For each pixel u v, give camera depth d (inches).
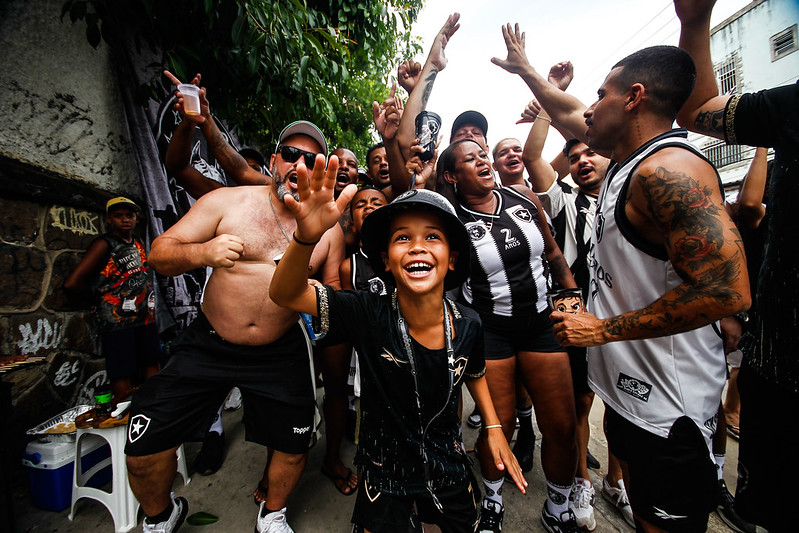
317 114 144.2
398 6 177.3
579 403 79.4
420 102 88.0
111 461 74.0
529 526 71.1
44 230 86.2
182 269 54.8
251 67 101.7
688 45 55.1
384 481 46.9
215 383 61.9
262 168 121.7
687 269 38.3
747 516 52.6
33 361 57.8
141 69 109.1
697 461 44.4
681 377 45.1
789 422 46.5
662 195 39.8
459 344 47.7
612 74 49.9
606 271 52.3
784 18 329.4
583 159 90.5
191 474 85.4
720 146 387.5
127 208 97.0
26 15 83.6
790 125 44.2
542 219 75.3
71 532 67.1
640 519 48.7
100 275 93.7
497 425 53.2
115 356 94.6
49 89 87.8
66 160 91.3
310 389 67.4
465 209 73.7
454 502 48.7
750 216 81.4
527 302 68.5
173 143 80.1
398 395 46.3
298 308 44.9
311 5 151.7
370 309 46.7
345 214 95.7
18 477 77.5
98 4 92.7
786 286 45.4
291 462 63.0
